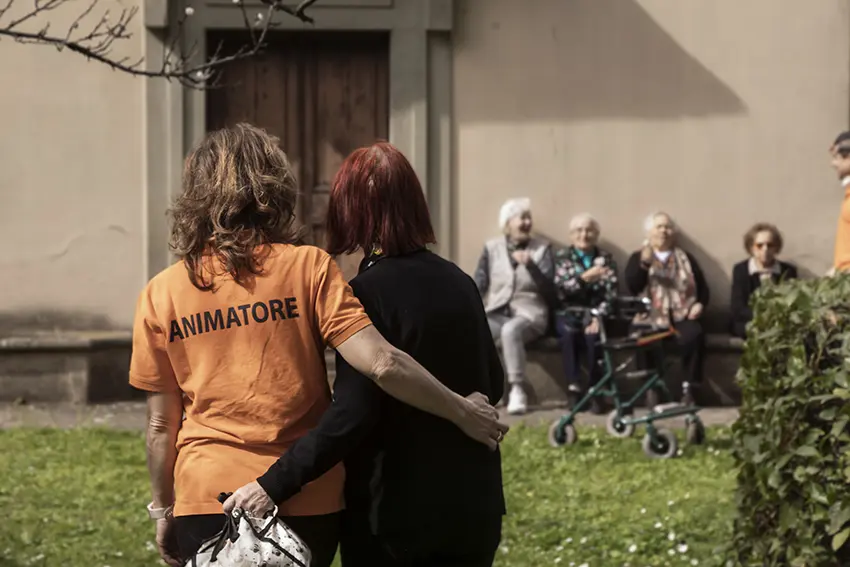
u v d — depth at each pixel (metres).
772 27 13.60
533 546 7.47
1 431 11.05
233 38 13.52
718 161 13.62
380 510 3.68
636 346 10.71
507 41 13.52
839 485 5.28
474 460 3.75
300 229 3.78
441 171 13.52
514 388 12.65
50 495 8.75
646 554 7.21
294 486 3.46
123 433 10.96
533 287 12.90
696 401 13.09
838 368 5.28
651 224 13.23
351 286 3.78
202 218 3.66
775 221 13.66
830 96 13.62
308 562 3.41
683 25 13.59
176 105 13.31
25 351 12.62
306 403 3.61
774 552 5.74
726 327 13.49
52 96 13.30
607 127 13.60
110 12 13.19
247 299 3.60
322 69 13.67
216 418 3.59
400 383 3.55
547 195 13.59
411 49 13.41
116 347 12.95
